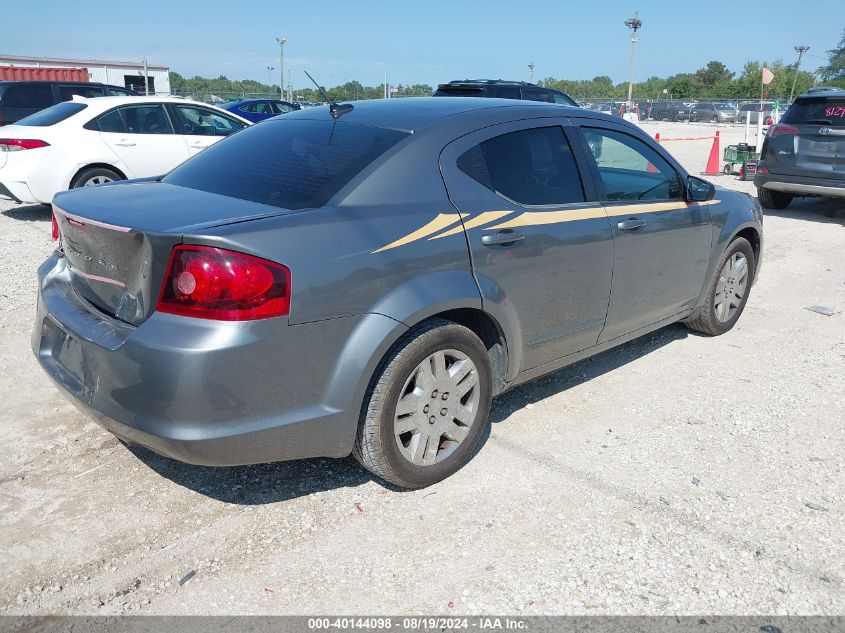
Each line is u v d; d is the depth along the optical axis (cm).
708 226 502
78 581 282
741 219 534
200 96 3862
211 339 269
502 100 410
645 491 346
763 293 690
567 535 312
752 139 2667
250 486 348
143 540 307
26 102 1448
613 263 419
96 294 314
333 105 405
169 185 361
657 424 416
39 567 289
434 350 328
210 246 270
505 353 371
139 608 269
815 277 751
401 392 320
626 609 270
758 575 288
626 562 295
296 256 284
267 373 281
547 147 397
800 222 1051
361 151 339
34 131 912
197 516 324
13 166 905
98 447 380
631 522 321
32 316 565
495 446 388
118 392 284
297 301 283
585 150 416
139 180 389
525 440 395
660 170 467
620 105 4109
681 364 508
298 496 340
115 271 298
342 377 299
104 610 268
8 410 416
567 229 386
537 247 370
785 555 300
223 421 276
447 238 332
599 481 354
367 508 331
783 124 1040
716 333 560
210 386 271
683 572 289
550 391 461
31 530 311
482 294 343
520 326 371
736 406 441
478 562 295
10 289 633
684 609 270
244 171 353
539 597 275
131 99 984
